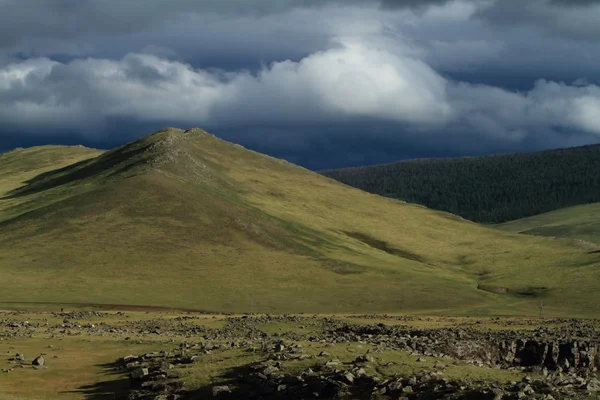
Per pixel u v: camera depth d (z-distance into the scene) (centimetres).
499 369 4650
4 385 5081
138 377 5016
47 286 14525
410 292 16638
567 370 6575
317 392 4150
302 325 9569
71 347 6738
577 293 16700
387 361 4616
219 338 7412
